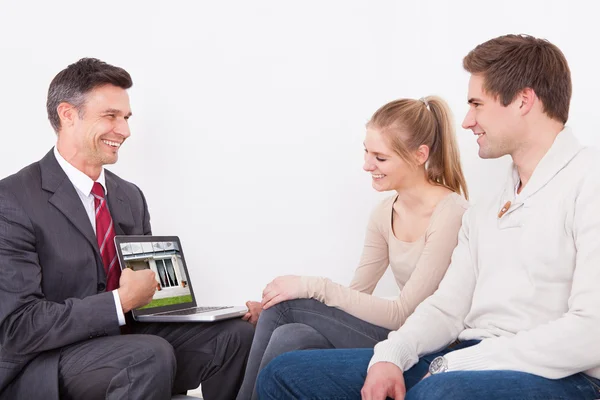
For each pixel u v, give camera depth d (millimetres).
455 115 2635
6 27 2918
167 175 2902
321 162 2797
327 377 1467
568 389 1281
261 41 2842
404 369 1486
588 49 2363
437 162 1990
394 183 1955
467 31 2609
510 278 1473
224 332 2082
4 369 1768
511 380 1278
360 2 2756
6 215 1835
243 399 1808
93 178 2109
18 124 2906
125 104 2105
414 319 1593
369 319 1815
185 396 2172
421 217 1954
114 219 2148
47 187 1949
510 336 1434
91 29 2914
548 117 1504
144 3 2896
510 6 2529
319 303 1843
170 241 2324
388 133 1911
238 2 2850
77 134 2035
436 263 1834
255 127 2848
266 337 1841
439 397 1256
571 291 1336
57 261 1903
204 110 2875
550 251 1407
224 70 2863
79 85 2025
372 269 2150
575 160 1438
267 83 2838
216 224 2877
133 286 1876
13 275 1791
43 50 2912
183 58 2883
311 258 2812
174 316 1987
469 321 1571
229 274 2875
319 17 2795
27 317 1762
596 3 2355
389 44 2732
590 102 2359
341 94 2777
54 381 1759
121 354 1757
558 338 1276
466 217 1688
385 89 2740
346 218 2781
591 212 1339
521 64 1500
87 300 1831
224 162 2869
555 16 2434
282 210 2834
